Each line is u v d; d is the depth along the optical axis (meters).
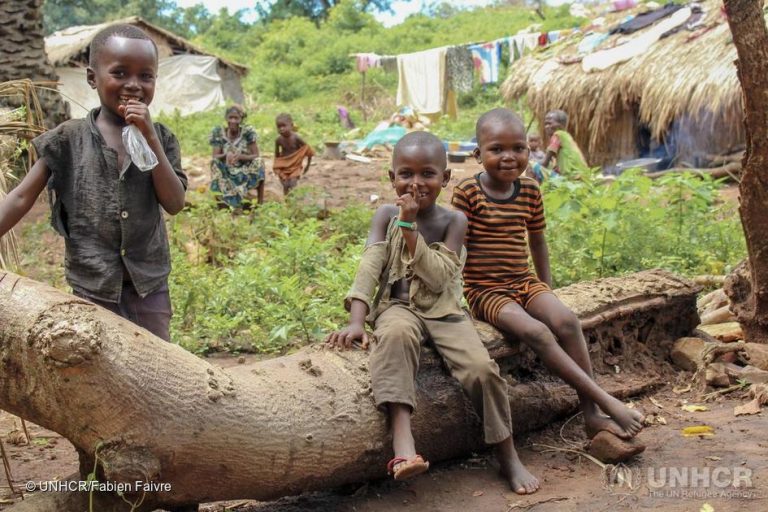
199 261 7.99
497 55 20.38
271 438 3.03
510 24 39.94
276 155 12.12
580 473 3.69
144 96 3.17
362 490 3.54
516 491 3.48
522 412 4.01
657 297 4.85
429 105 21.39
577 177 7.71
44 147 3.13
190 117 26.73
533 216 4.23
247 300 6.32
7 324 2.72
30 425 4.56
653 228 7.12
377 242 3.71
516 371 4.16
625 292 4.71
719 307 6.05
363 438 3.32
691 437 3.95
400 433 3.32
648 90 13.47
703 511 3.18
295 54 40.28
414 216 3.46
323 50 39.19
